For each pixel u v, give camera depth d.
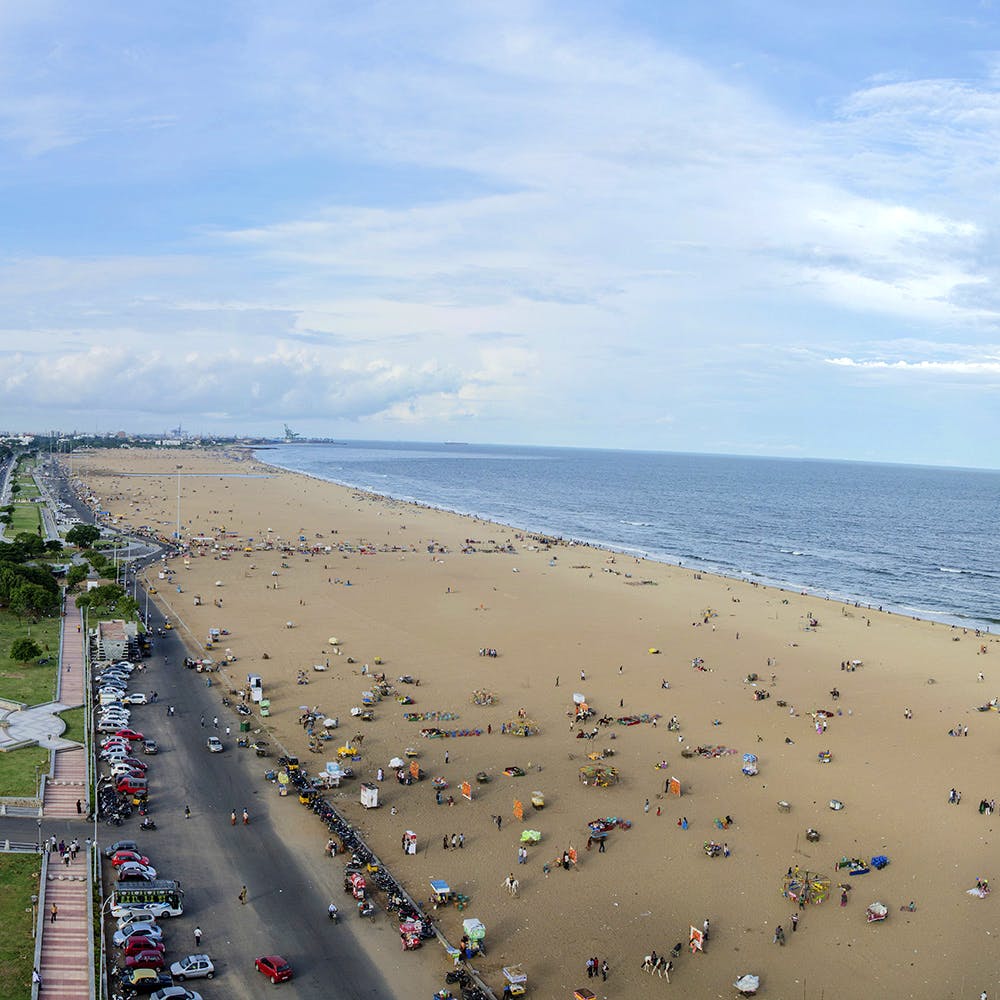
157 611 174.50
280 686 131.00
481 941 68.06
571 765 105.81
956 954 69.94
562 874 80.31
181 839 82.50
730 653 158.12
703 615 187.62
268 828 86.00
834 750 112.69
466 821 90.25
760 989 64.75
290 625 166.88
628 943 70.00
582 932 71.19
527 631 169.62
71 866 74.88
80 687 122.12
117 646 136.88
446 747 110.44
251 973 63.31
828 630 177.88
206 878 75.94
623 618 183.12
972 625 193.38
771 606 199.25
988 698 135.62
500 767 104.62
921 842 88.50
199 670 136.00
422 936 68.69
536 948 68.62
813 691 137.25
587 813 93.00
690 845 86.69
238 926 69.12
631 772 104.25
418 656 150.00
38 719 108.25
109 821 84.38
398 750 108.81
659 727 119.69
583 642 162.62
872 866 83.25
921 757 110.88
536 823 90.31
